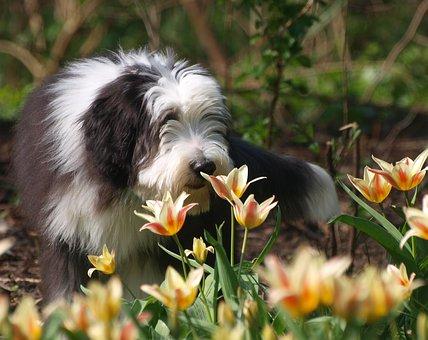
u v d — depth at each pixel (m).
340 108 20.25
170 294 5.49
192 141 9.16
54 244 9.91
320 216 11.05
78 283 9.85
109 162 9.52
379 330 6.39
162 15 26.55
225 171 9.21
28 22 26.02
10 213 14.08
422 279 6.98
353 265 10.76
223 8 23.39
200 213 9.76
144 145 9.38
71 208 9.70
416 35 25.78
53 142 9.88
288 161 10.89
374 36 27.44
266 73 20.11
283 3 14.44
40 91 10.57
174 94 9.29
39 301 10.55
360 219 7.03
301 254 4.75
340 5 20.12
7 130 19.61
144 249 9.98
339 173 14.48
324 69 24.42
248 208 6.38
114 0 24.84
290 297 4.59
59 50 24.12
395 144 19.67
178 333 6.08
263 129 15.22
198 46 26.12
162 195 9.23
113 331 4.90
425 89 25.11
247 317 5.93
